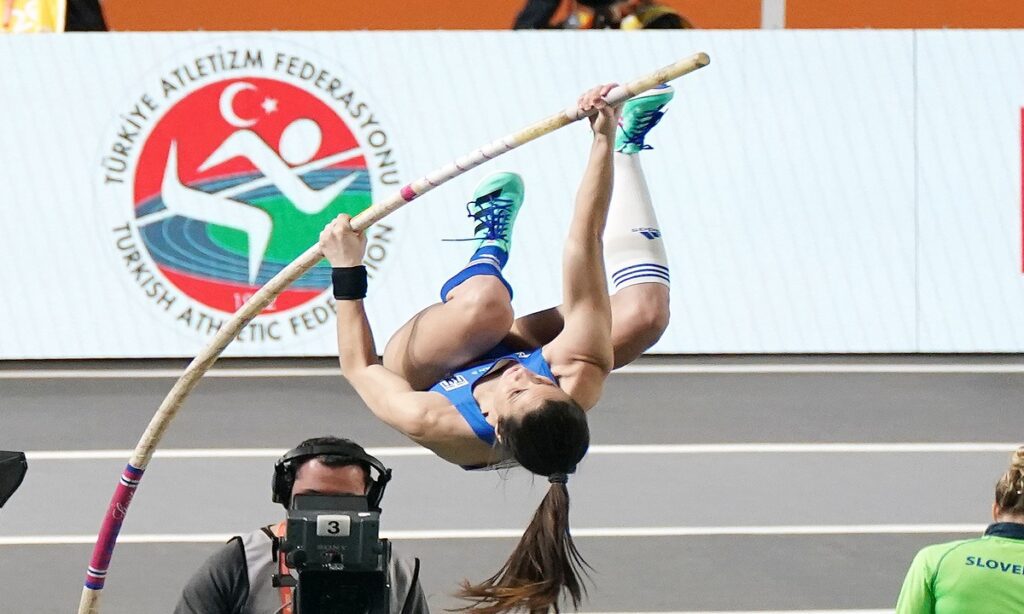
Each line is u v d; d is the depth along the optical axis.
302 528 13.40
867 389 33.88
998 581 16.50
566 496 14.90
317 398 33.12
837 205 35.06
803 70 34.81
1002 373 34.97
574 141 34.56
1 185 34.56
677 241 35.06
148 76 34.44
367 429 31.50
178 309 34.94
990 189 35.12
